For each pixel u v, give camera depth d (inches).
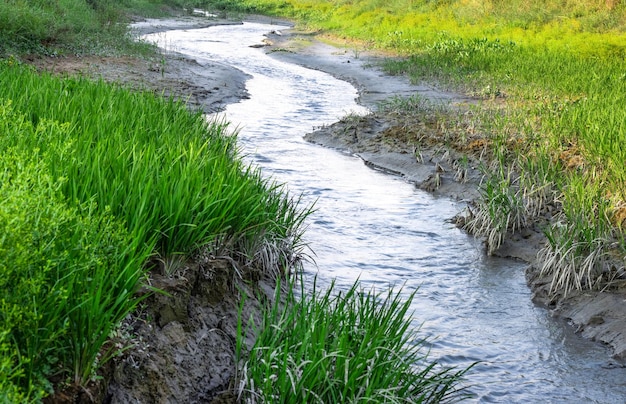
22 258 147.6
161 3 1973.4
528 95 701.3
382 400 184.4
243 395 195.2
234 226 259.1
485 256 353.4
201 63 934.4
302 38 1478.8
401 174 500.1
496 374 242.5
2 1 788.6
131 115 345.1
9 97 348.2
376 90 842.2
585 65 856.9
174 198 222.5
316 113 705.0
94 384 164.6
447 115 640.4
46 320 153.9
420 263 338.6
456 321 281.7
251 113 682.8
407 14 1578.5
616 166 394.6
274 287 272.8
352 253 342.6
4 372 132.7
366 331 196.7
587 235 307.1
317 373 183.8
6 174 177.0
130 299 189.6
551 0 1406.3
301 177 474.3
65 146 230.2
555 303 301.9
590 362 256.1
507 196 384.2
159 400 185.5
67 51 793.6
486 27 1339.8
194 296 227.3
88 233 179.5
